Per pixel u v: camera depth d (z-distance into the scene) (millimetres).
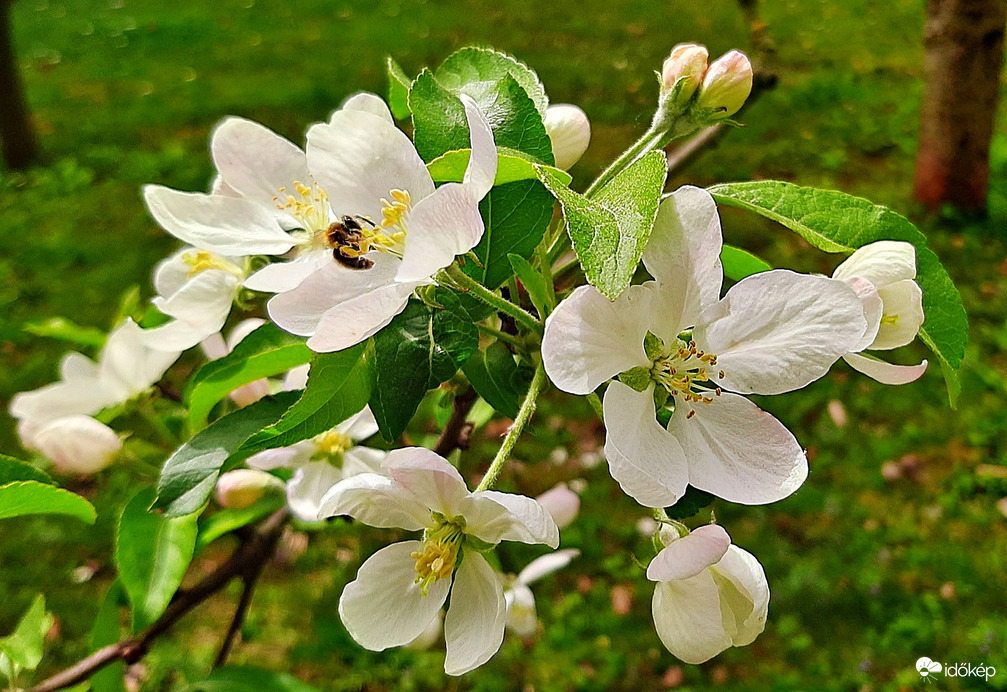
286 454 182
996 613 521
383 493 134
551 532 125
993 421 633
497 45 1232
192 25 1389
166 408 202
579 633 534
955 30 777
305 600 553
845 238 141
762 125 981
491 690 513
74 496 146
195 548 189
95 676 180
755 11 212
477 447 633
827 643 519
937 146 818
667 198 127
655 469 123
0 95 956
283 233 148
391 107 178
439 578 137
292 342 151
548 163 143
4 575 559
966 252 789
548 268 150
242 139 149
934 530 569
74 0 1556
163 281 171
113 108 1108
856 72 1105
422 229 116
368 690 516
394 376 133
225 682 193
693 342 128
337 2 1466
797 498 593
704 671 514
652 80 1080
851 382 671
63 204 913
